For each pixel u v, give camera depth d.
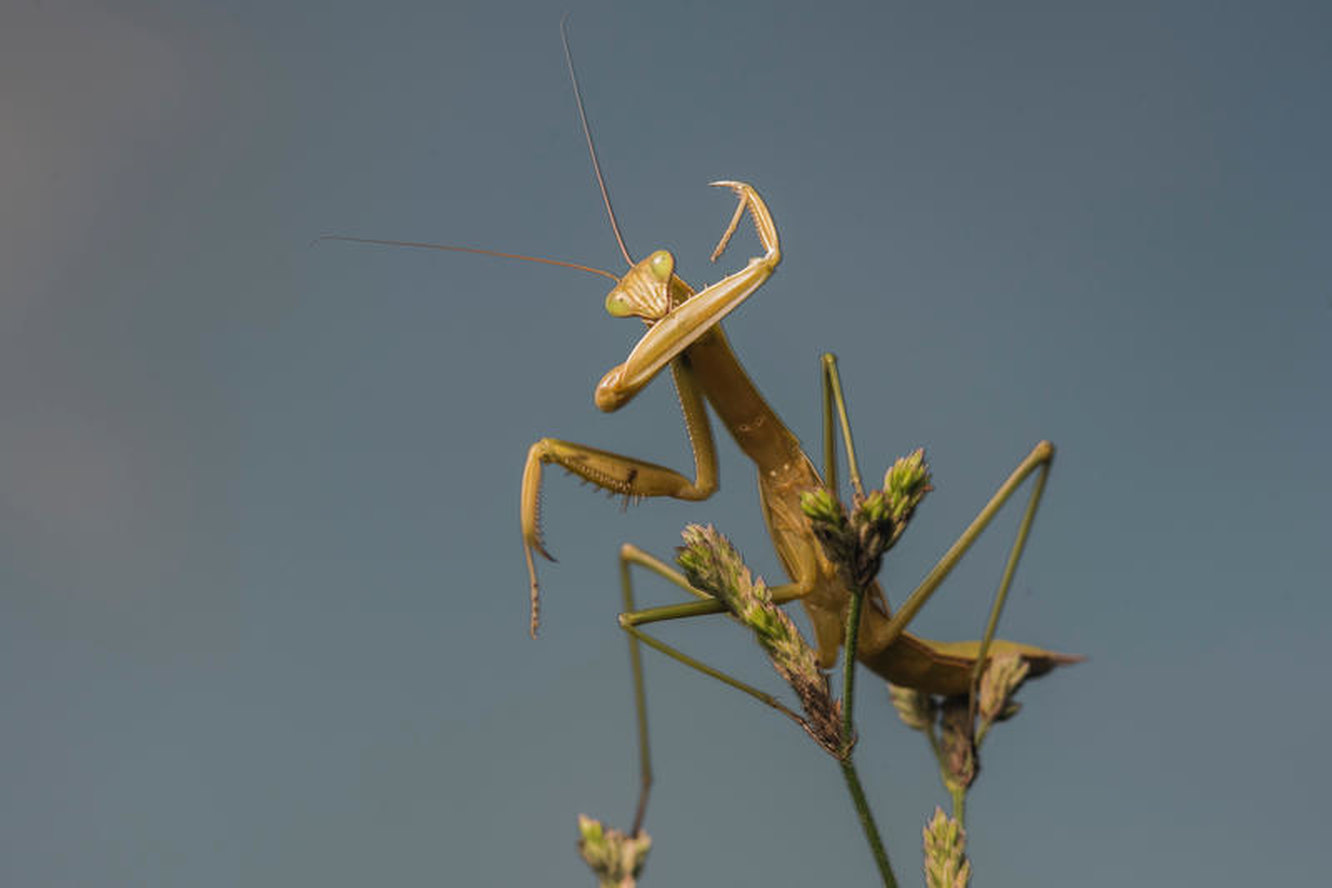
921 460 0.61
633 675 0.68
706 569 0.62
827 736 0.62
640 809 0.68
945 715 0.66
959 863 0.63
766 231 0.64
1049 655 0.67
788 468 0.66
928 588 0.66
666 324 0.64
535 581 0.65
